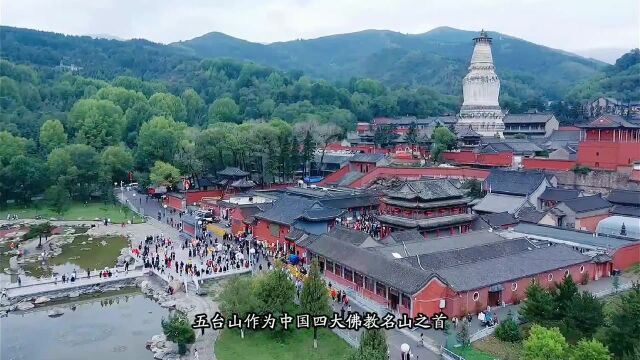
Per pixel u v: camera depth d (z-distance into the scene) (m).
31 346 67.38
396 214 104.81
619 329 53.75
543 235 98.56
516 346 60.25
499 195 120.25
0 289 85.56
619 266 85.75
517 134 199.00
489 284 70.88
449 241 88.75
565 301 62.25
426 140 173.38
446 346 60.44
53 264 101.69
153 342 67.12
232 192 148.38
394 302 70.94
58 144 186.38
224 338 66.25
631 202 108.31
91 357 64.19
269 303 65.69
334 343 63.62
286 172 166.38
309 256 90.81
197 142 166.12
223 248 103.75
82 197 161.25
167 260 94.88
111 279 89.00
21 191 153.38
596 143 124.69
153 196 163.12
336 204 118.69
